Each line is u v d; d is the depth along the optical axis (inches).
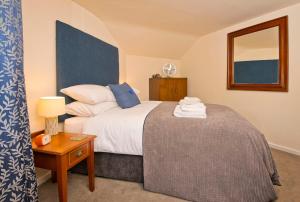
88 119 78.1
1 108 42.7
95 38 113.8
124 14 118.3
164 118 71.1
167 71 186.1
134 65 173.8
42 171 75.1
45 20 76.9
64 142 60.8
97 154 77.9
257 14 118.9
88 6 105.7
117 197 65.8
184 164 64.4
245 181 57.5
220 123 63.9
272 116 117.9
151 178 68.2
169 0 100.0
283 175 80.7
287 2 101.9
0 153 42.6
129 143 70.4
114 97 99.4
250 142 57.7
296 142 106.3
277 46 113.2
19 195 45.8
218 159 60.6
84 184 73.9
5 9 43.1
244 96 134.6
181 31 152.9
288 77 108.3
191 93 183.6
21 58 49.1
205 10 112.8
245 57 131.8
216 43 154.2
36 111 72.9
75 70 93.4
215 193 60.9
